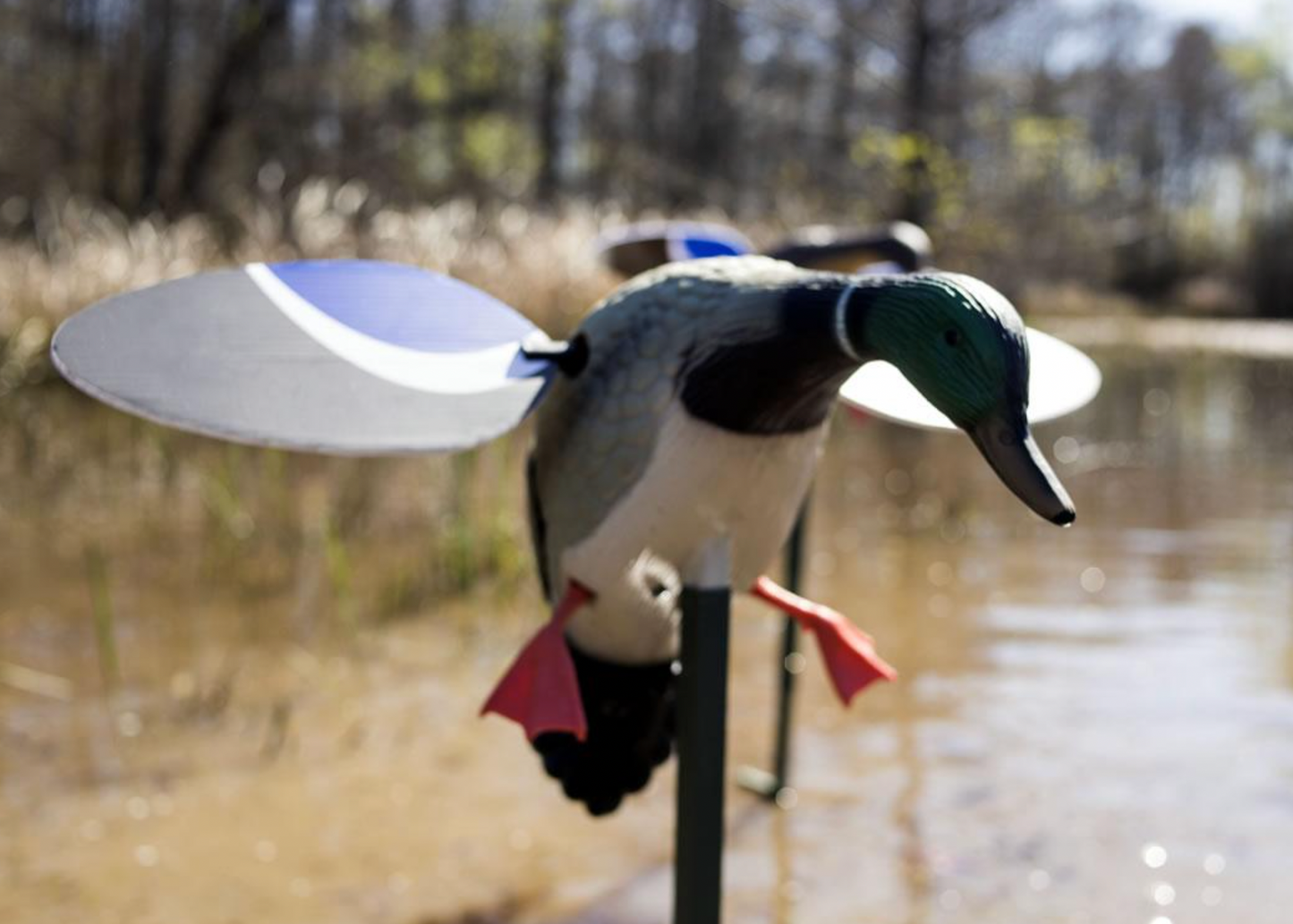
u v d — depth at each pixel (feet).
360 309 5.41
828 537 19.80
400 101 65.77
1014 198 47.11
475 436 4.96
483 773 11.03
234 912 8.59
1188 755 11.30
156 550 17.60
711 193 50.88
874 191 44.60
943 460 27.12
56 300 24.32
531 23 73.15
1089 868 9.29
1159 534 20.39
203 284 5.15
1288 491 24.59
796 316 4.97
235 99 56.29
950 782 10.78
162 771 10.89
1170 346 70.08
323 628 14.78
